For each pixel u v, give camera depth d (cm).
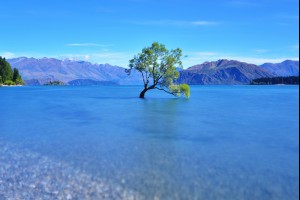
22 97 9475
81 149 2170
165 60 7144
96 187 1420
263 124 3388
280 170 1658
